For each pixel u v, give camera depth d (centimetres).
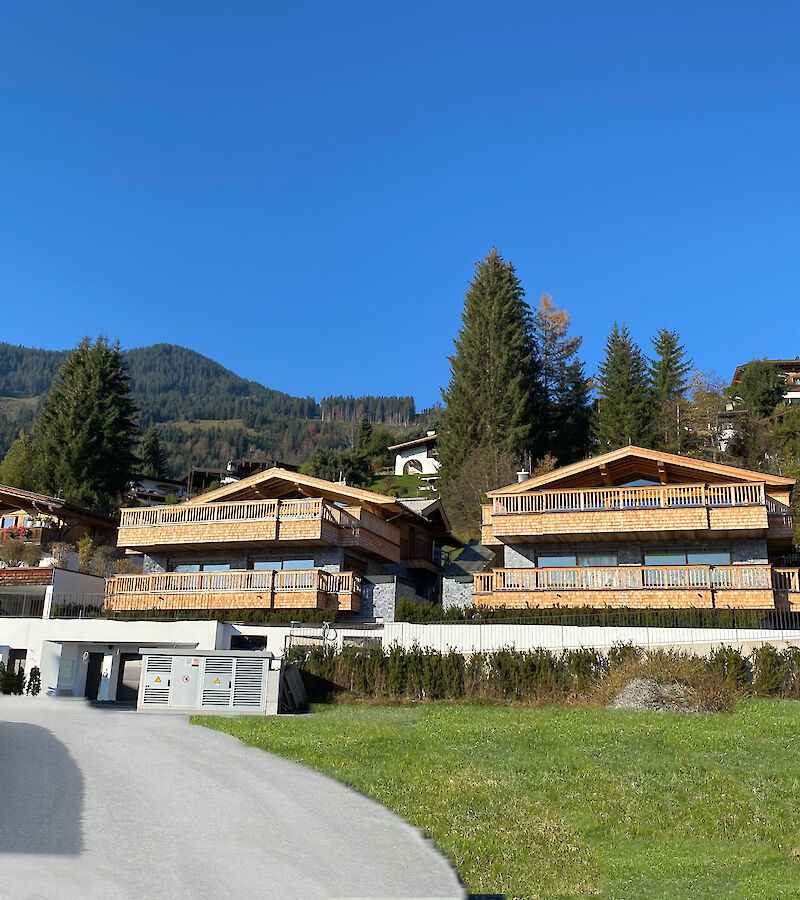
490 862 1355
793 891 1230
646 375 7781
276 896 1155
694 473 3756
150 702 2784
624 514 3600
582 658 2789
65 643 3791
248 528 4066
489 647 3184
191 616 3816
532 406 7238
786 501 3653
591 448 7594
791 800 1645
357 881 1230
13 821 1416
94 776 1750
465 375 7225
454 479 6788
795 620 3366
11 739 2142
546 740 2111
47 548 5288
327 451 9494
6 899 1080
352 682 2986
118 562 4997
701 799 1658
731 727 2208
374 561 4531
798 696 2625
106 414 7194
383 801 1633
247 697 2734
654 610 3306
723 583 3397
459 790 1694
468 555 5119
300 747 2059
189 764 1892
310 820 1504
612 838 1486
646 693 2564
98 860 1255
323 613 3697
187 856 1294
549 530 3684
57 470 6844
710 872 1321
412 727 2297
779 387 7800
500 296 7575
